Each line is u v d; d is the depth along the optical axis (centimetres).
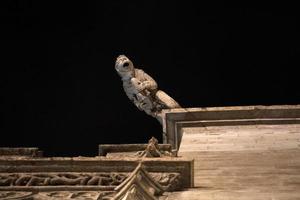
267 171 1291
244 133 1706
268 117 1788
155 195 1112
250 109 1792
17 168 1203
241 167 1329
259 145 1541
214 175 1276
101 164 1194
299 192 1133
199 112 1817
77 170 1195
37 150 1412
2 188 1159
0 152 1402
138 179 1038
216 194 1124
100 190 1153
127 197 983
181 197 1107
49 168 1199
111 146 1508
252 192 1137
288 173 1273
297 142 1559
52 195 1127
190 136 1703
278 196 1101
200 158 1421
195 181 1238
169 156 1340
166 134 1847
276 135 1655
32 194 1136
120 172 1187
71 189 1159
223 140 1623
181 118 1825
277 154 1431
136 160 1188
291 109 1784
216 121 1803
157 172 1177
